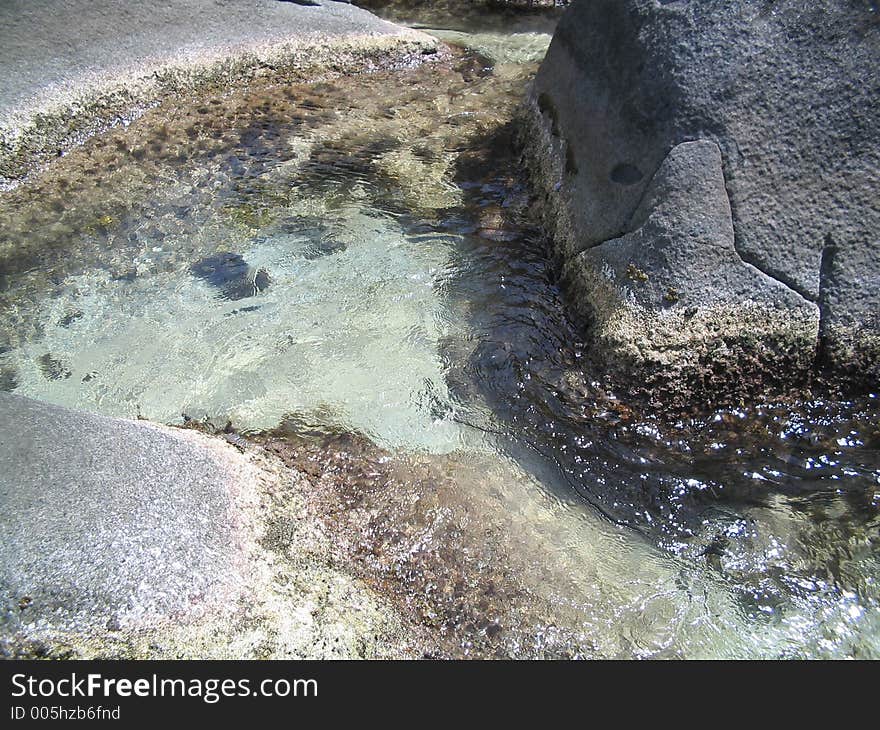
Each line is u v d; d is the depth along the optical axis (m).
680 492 2.62
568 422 2.80
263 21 4.83
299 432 2.76
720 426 2.79
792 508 2.58
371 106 4.55
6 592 1.94
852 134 2.83
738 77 2.84
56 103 4.16
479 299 3.26
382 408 2.87
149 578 2.02
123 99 4.36
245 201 3.84
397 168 4.02
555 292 3.21
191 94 4.55
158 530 2.13
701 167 2.82
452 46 5.20
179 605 2.00
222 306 3.32
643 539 2.50
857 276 2.80
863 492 2.62
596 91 3.24
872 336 2.79
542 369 2.96
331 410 2.86
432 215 3.71
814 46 2.84
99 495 2.18
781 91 2.84
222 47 4.67
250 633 2.01
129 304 3.34
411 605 2.25
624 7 3.12
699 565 2.44
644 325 2.78
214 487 2.33
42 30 4.30
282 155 4.14
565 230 3.27
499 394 2.90
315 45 4.82
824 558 2.46
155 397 2.93
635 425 2.79
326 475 2.59
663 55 2.93
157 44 4.55
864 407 2.82
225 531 2.21
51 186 3.93
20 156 4.01
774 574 2.42
